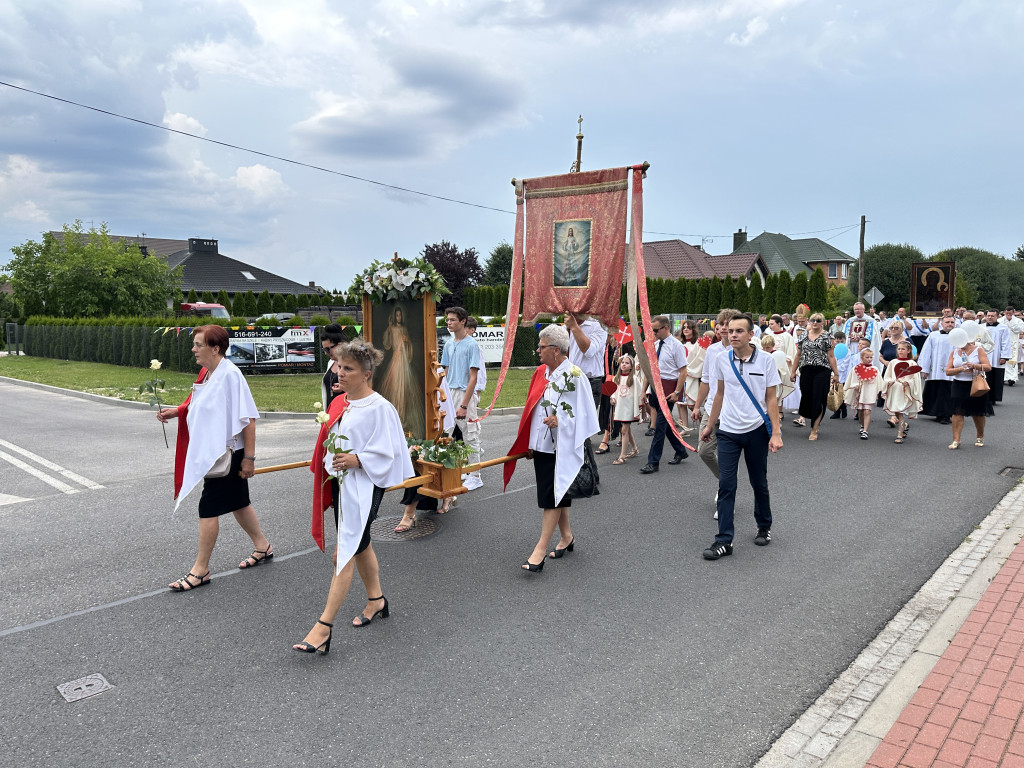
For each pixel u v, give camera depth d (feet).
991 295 207.72
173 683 12.00
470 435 24.76
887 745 9.97
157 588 16.10
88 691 11.76
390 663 12.68
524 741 10.34
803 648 13.17
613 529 20.43
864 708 11.16
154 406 46.70
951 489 24.39
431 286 18.40
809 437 34.86
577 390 16.62
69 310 123.65
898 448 32.09
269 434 37.37
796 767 9.73
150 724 10.82
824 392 34.01
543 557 17.01
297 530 20.29
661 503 23.18
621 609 14.93
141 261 132.77
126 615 14.66
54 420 42.39
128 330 81.92
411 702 11.41
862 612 14.70
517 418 43.19
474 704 11.34
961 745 9.88
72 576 16.81
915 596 15.46
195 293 146.82
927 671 12.14
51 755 10.05
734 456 18.21
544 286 27.61
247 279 191.62
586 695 11.60
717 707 11.23
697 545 18.98
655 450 27.71
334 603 12.97
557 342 16.85
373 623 14.30
